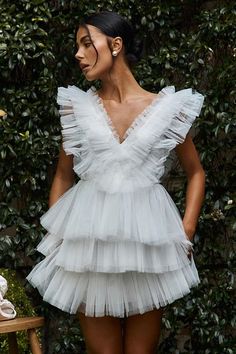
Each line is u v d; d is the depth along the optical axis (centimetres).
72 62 305
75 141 189
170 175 288
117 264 174
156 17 296
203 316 268
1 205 292
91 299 179
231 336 277
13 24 294
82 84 300
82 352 285
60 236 187
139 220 177
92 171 184
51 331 300
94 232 177
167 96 188
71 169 201
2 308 194
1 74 296
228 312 272
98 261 177
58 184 201
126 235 174
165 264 178
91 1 296
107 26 188
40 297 298
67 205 188
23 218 296
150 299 179
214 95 277
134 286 179
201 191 193
